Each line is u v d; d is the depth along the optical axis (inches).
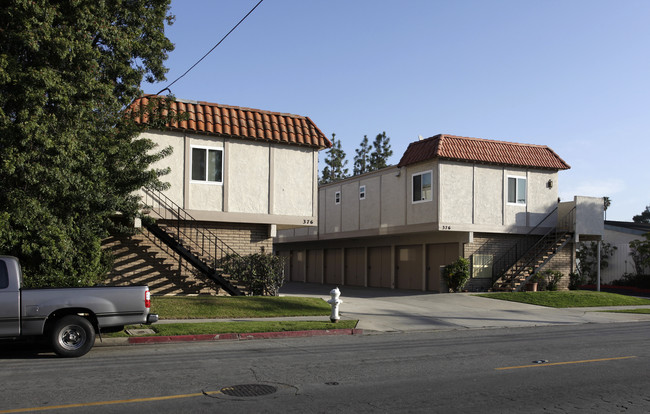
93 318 418.6
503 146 1077.8
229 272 783.7
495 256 1055.0
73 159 508.1
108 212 573.0
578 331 601.9
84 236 570.9
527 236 1087.0
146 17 641.0
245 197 833.5
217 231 831.1
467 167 1031.0
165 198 783.1
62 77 512.4
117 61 593.6
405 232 1098.7
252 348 457.4
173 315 627.5
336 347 466.0
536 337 544.7
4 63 463.5
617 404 276.5
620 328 634.8
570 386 315.0
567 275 1098.7
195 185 802.2
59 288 408.5
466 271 999.0
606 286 1365.7
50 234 515.5
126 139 597.3
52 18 490.0
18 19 482.9
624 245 1379.2
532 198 1090.1
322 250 1561.3
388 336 554.6
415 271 1185.4
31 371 349.4
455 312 766.5
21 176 484.7
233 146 831.7
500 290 1029.2
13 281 396.5
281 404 268.7
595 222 1093.8
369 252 1357.0
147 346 467.5
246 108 858.1
